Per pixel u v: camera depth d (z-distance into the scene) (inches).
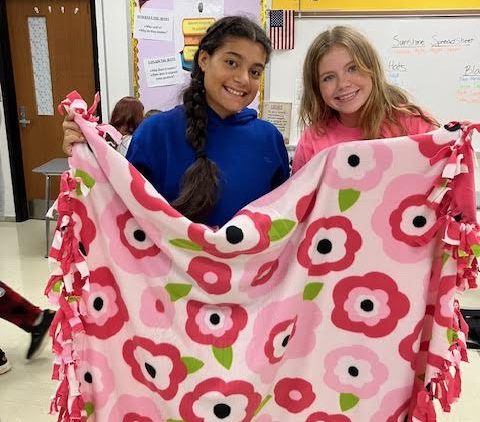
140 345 50.5
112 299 51.3
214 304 50.0
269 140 53.7
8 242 160.7
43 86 176.6
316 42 55.7
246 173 51.9
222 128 51.9
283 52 129.7
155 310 50.4
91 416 53.0
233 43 48.0
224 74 48.4
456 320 48.0
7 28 172.1
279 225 48.8
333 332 52.2
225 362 49.3
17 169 182.2
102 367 51.8
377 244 49.7
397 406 51.6
